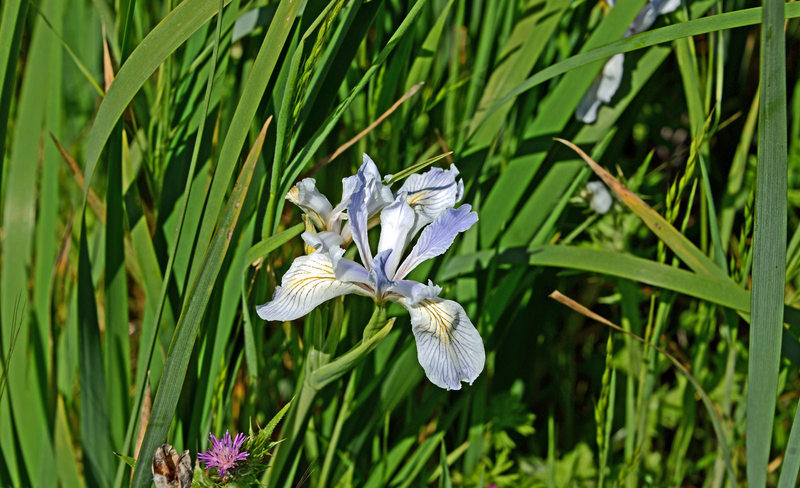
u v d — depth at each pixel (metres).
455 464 0.91
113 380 0.82
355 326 0.85
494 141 0.85
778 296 0.75
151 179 0.83
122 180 0.80
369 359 0.85
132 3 0.77
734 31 0.94
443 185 0.78
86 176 0.76
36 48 0.84
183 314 0.74
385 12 0.84
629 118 0.88
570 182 0.86
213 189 0.74
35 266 0.86
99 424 0.81
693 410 0.89
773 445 0.93
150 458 0.74
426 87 0.87
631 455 0.87
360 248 0.76
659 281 0.82
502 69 0.85
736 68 0.96
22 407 0.83
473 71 0.87
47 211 0.85
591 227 0.90
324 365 0.76
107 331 0.82
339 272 0.75
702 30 0.77
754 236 0.75
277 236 0.76
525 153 0.85
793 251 0.82
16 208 0.84
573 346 0.96
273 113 0.78
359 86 0.77
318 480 0.86
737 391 0.92
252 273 0.81
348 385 0.84
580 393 0.98
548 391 0.95
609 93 0.85
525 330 0.91
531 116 0.87
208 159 0.80
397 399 0.86
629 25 0.83
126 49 0.77
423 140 0.89
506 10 0.86
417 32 0.87
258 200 0.79
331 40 0.78
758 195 0.75
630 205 0.81
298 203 0.77
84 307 0.80
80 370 0.81
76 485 0.82
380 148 0.87
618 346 0.93
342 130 0.88
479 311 0.86
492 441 0.89
